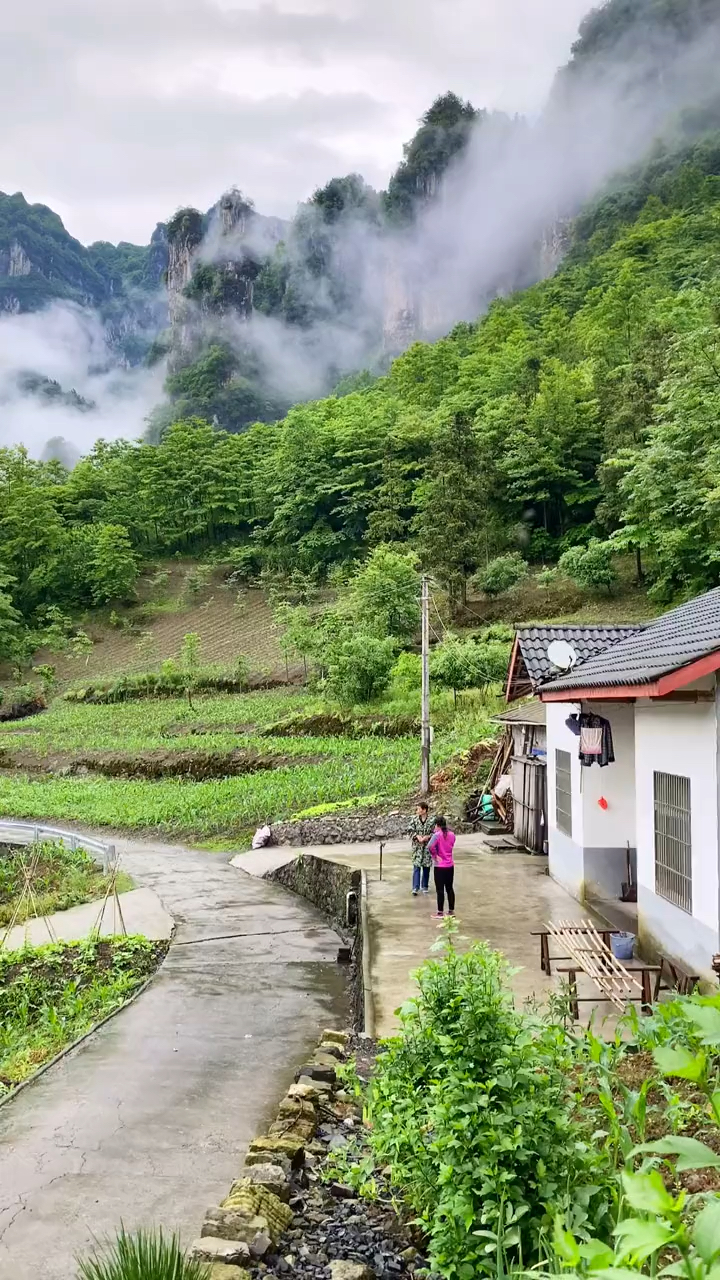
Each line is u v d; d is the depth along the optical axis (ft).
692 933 27.40
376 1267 15.84
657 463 106.11
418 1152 16.12
